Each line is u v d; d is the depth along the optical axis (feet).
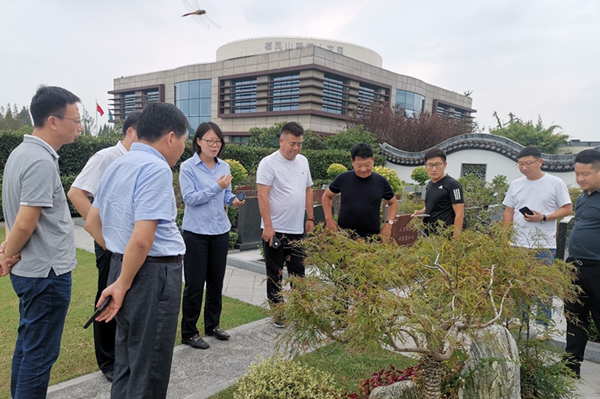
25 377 7.77
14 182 7.66
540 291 6.94
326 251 7.31
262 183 13.30
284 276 17.74
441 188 14.30
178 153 7.43
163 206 6.60
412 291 6.35
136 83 121.90
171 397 9.27
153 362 6.92
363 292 6.02
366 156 13.47
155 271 6.90
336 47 111.96
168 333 7.08
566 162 48.60
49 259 7.80
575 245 11.03
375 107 87.30
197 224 11.71
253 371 8.14
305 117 89.30
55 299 7.93
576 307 10.88
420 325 5.64
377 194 13.88
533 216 13.33
